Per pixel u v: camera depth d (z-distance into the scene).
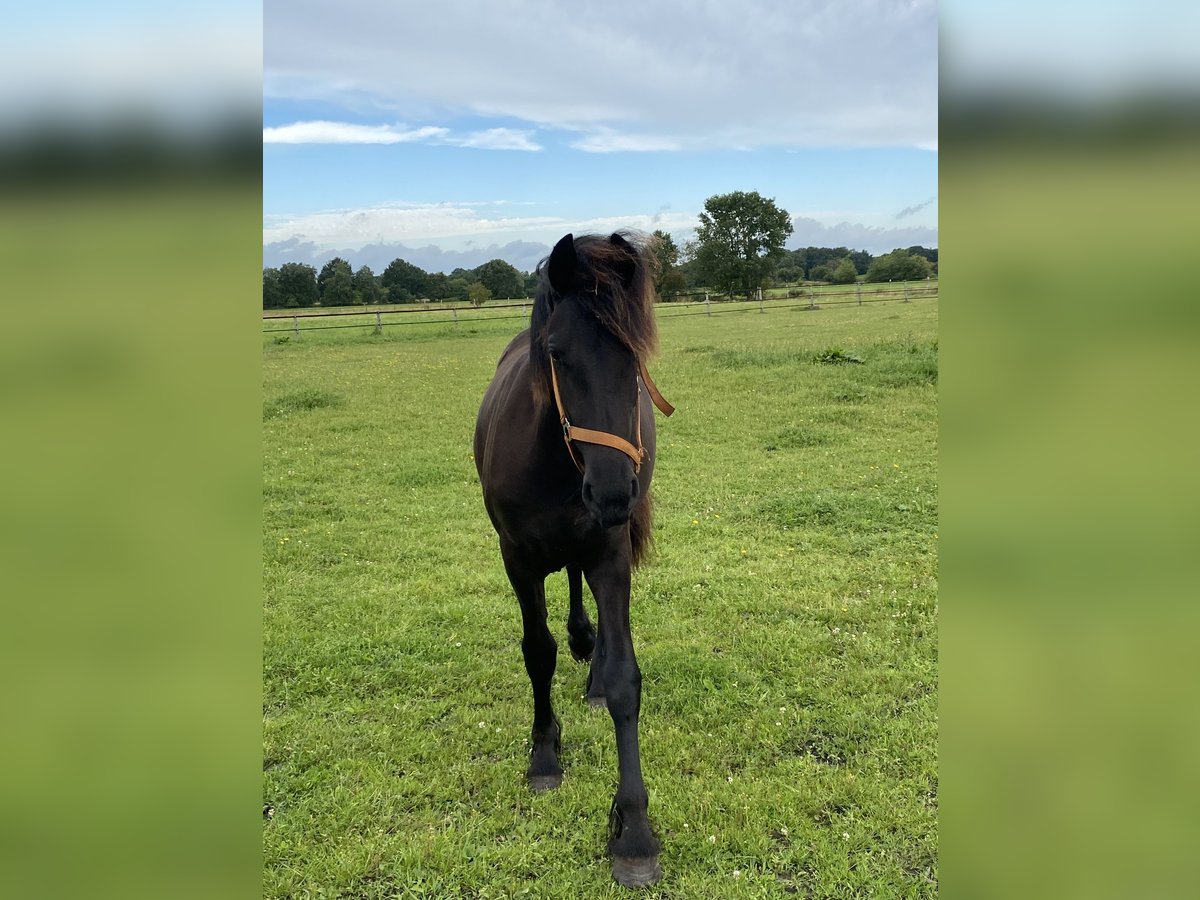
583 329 2.25
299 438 8.84
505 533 2.77
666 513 5.86
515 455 2.61
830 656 3.67
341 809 2.76
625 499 2.17
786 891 2.35
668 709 3.34
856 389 9.81
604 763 3.01
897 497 5.91
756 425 8.58
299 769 3.02
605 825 2.66
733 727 3.16
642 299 2.33
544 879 2.43
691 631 4.00
